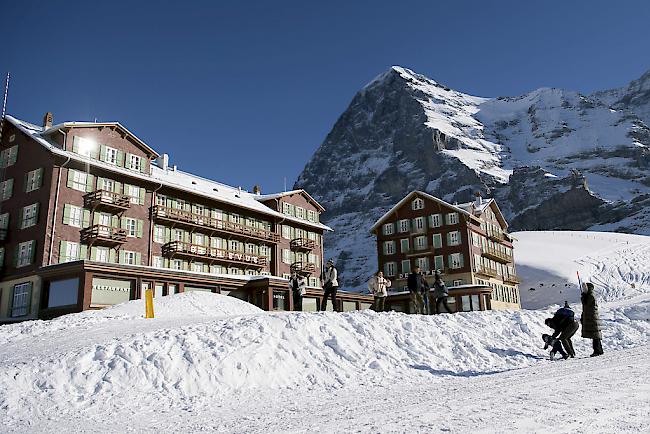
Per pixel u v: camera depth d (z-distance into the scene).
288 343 13.12
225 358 11.82
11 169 40.31
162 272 36.34
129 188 42.22
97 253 39.16
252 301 42.38
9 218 39.03
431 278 63.25
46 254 35.94
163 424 8.38
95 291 33.06
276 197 56.97
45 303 35.19
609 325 19.27
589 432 5.32
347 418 7.28
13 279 37.16
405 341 14.73
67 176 38.22
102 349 11.81
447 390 9.57
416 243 65.75
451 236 63.38
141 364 11.31
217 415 8.89
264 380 11.42
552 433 5.37
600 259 84.56
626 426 5.49
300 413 8.42
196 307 27.02
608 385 8.23
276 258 55.25
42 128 42.97
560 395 7.60
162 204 45.09
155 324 15.49
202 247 47.50
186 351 11.99
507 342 16.19
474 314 18.45
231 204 50.28
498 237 70.44
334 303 22.44
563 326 14.66
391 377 12.22
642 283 71.25
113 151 41.69
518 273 80.94
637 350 14.12
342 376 12.03
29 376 10.71
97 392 10.38
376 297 23.33
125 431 8.02
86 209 39.03
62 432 8.16
